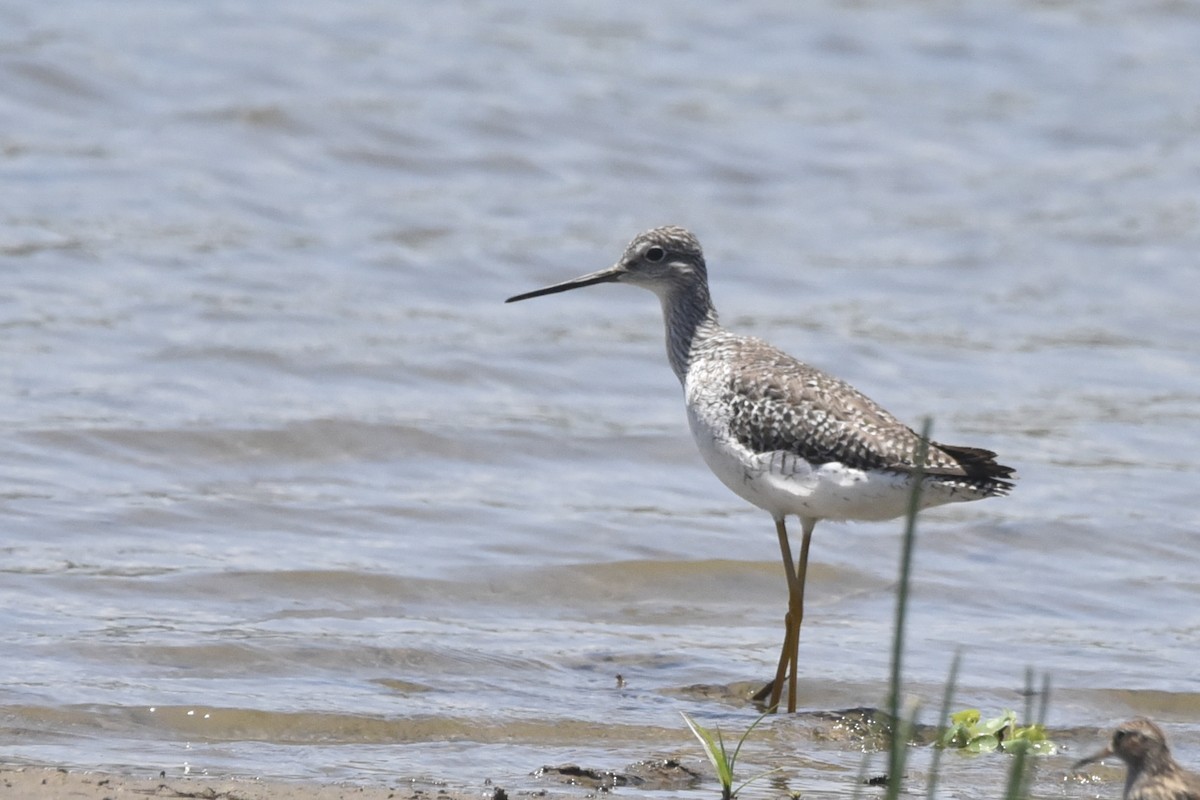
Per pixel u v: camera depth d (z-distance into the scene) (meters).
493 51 28.36
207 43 26.84
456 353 18.09
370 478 15.07
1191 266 22.69
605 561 13.34
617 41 29.75
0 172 21.92
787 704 10.84
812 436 10.50
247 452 15.30
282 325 18.50
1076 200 25.22
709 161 25.34
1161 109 28.94
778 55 30.06
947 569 13.59
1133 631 12.35
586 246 21.78
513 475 15.44
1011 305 21.14
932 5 32.44
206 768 9.03
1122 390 18.41
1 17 26.66
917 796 9.09
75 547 12.94
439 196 23.31
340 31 28.38
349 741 9.70
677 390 17.84
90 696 10.01
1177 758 9.89
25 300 18.48
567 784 9.07
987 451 10.23
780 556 13.70
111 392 16.25
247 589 12.31
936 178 25.77
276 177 23.12
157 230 20.92
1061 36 31.72
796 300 21.00
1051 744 10.00
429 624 11.91
